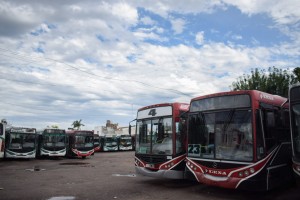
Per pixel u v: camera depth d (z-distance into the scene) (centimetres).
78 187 1258
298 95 903
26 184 1340
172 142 1228
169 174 1210
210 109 1087
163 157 1244
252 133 950
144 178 1527
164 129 1276
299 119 888
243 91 1004
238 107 1006
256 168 924
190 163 1115
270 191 1142
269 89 2606
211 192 1134
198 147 1097
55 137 3003
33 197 1049
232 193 1116
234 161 971
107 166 2259
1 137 2509
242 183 943
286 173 1070
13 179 1503
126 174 1722
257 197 1050
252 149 941
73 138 3186
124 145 5153
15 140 2697
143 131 1374
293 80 2573
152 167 1278
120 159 3067
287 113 1026
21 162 2620
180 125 1254
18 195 1082
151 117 1351
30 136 2770
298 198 1027
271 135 1003
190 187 1242
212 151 1042
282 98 1148
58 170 1955
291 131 900
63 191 1166
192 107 1160
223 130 1027
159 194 1105
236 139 986
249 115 972
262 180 923
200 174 1066
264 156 947
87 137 3244
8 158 2905
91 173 1778
